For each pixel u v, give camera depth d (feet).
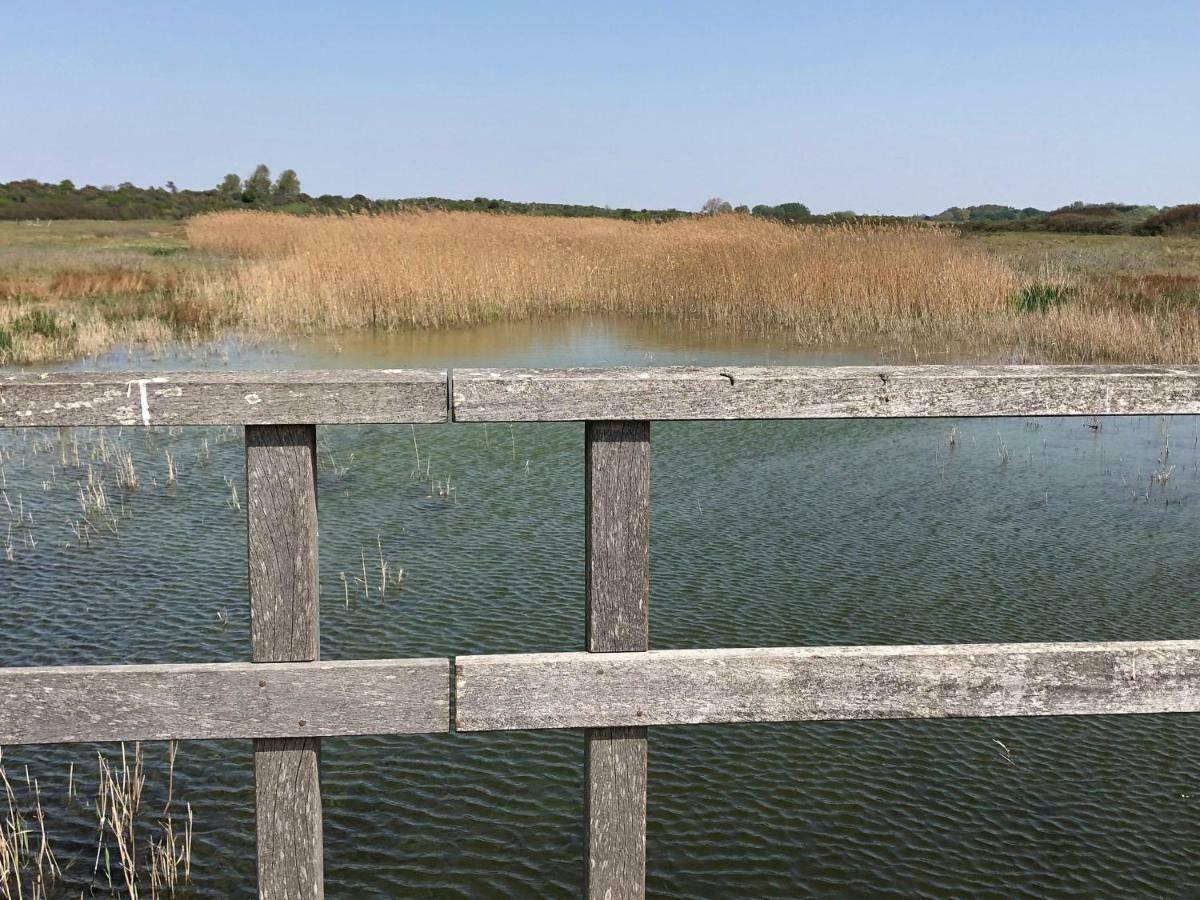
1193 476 29.37
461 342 54.34
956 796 14.21
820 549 23.41
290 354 49.90
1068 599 20.48
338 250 73.36
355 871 12.49
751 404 7.80
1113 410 7.92
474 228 90.99
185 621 19.35
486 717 7.87
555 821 13.56
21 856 12.63
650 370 7.97
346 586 20.97
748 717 7.99
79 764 14.92
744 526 25.05
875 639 18.48
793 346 52.85
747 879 12.42
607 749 8.10
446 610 19.84
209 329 56.95
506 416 7.70
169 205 262.47
